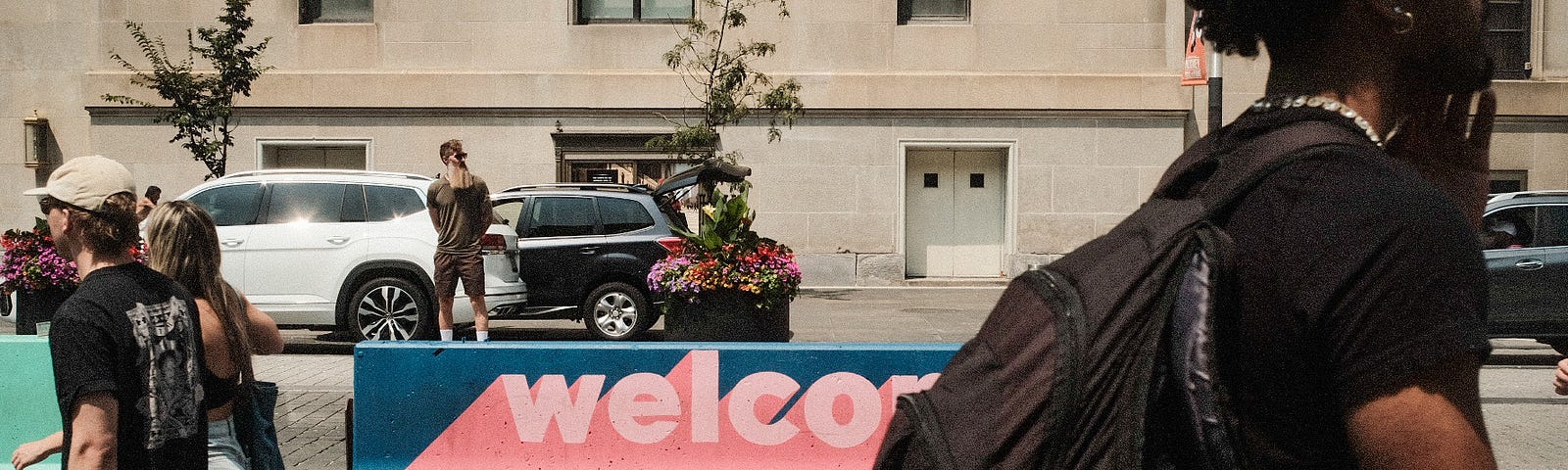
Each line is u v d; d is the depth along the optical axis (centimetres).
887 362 528
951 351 526
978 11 1875
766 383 529
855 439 527
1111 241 99
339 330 1230
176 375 287
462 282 1073
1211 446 93
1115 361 93
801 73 1867
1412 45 102
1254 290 90
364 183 1120
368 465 523
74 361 266
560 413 527
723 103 1616
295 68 1867
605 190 1216
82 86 1858
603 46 1880
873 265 1877
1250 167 96
